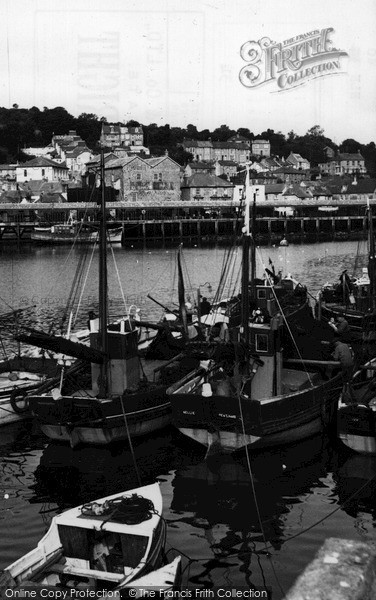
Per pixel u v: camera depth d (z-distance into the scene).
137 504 12.69
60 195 115.25
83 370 20.80
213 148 171.12
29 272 65.06
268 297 26.84
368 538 13.59
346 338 27.45
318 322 26.45
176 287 53.56
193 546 13.40
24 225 100.56
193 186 124.00
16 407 21.30
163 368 21.95
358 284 33.56
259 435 17.75
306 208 130.12
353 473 17.25
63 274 63.19
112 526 12.05
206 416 17.98
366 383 20.34
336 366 22.02
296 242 106.00
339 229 129.00
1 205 95.06
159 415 19.91
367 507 15.20
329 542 13.27
